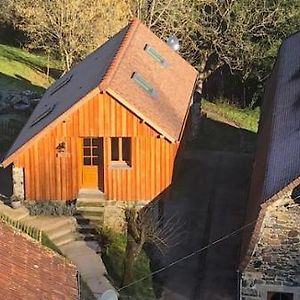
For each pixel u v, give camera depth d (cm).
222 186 3766
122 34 3778
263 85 5259
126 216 3158
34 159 3142
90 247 2978
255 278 2519
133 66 3403
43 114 3416
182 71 3906
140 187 3164
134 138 3111
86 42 4925
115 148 3155
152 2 5059
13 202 3161
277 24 5122
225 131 4662
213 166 4019
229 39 5159
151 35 3956
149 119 3050
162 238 3166
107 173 3152
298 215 2408
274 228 2439
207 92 5575
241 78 5466
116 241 3062
